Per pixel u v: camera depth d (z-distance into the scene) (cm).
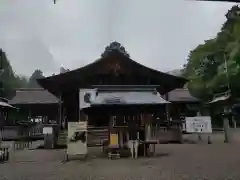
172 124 2333
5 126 2623
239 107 2847
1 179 845
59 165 1112
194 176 815
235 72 3294
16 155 1480
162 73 2612
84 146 1280
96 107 1434
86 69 2577
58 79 2550
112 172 927
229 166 958
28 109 3591
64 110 2739
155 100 1603
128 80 2616
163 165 1041
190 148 1592
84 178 836
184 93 3700
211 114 3641
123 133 1383
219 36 4156
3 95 5416
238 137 2153
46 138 1873
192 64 4769
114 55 2589
